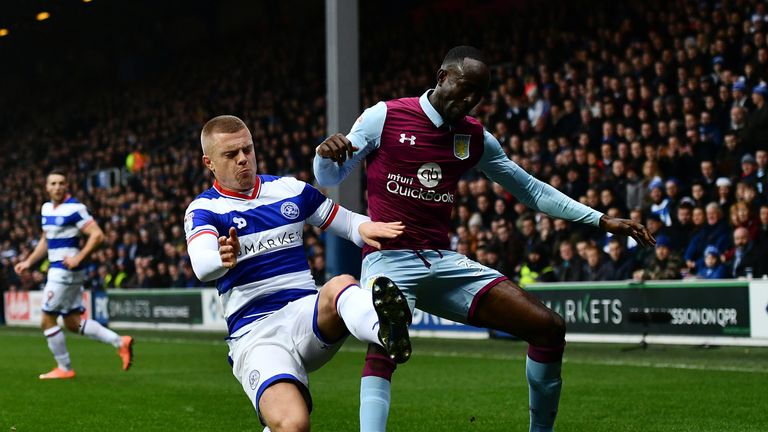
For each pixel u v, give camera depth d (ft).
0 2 84.28
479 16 69.05
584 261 37.50
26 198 83.76
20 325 62.64
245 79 78.54
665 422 18.20
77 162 85.35
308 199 12.46
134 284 58.90
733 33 42.65
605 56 48.19
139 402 22.62
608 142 42.45
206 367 31.32
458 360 31.35
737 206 33.88
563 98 47.88
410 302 13.69
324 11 79.97
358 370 29.27
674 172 39.22
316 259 47.37
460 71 13.38
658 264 34.78
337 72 40.24
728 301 31.89
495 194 44.04
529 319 13.34
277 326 11.76
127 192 72.84
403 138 13.76
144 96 88.53
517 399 21.98
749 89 39.65
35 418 20.29
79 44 104.32
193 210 11.87
